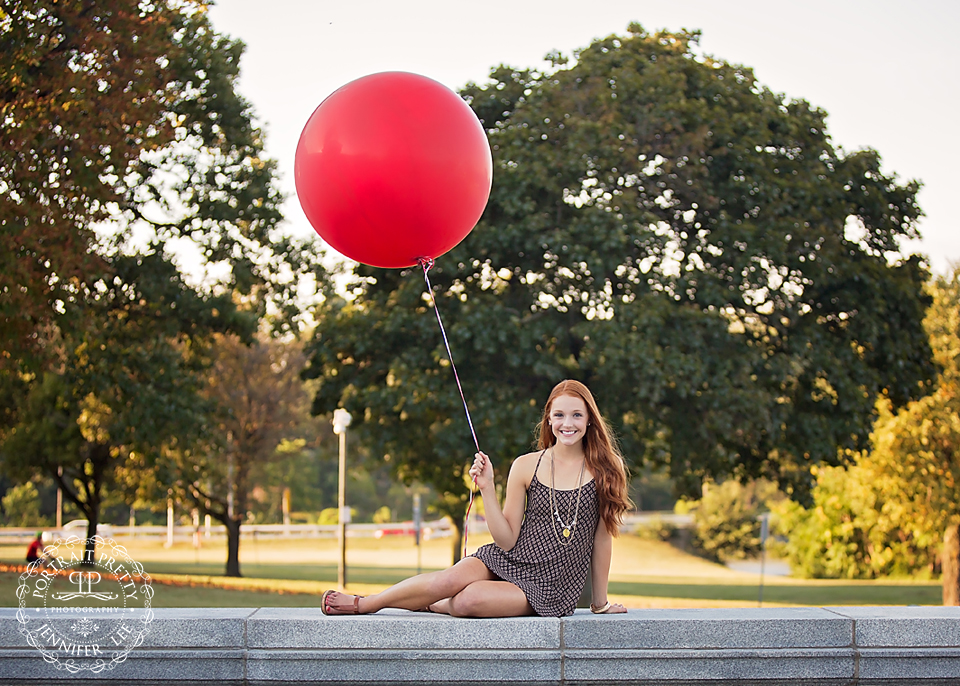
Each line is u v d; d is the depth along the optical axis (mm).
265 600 21578
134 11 13492
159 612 4531
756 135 18250
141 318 20266
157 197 19000
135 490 35062
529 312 17953
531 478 4723
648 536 57719
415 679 4336
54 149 13312
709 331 16625
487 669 4344
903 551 39250
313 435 46562
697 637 4402
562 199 17906
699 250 17672
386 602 4609
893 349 18719
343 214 4801
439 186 4691
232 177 19406
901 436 25094
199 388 22500
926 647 4453
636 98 17906
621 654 4363
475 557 4699
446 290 18719
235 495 34875
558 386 4852
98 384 19781
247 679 4336
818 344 17922
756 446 18234
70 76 12641
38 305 13812
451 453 18109
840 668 4430
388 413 18938
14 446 30109
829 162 19672
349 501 81812
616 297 17016
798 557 45125
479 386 17969
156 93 14289
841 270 18094
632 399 18031
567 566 4617
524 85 19547
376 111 4672
